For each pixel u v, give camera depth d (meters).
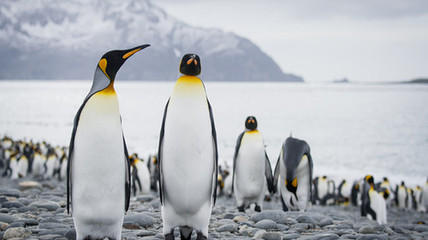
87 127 4.07
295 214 7.15
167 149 4.46
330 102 93.62
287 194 8.70
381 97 119.06
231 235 5.48
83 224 4.19
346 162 25.94
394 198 17.36
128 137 36.66
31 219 5.60
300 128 44.19
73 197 4.16
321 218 6.98
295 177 8.33
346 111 68.12
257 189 8.38
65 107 73.56
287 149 8.56
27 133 39.97
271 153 28.39
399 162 26.16
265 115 59.62
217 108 72.56
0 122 48.97
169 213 4.61
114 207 4.18
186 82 4.53
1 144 25.47
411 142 35.06
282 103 88.38
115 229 4.29
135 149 29.84
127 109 69.88
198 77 4.61
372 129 44.31
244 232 5.56
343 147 32.06
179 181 4.45
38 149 22.19
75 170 4.11
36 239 4.63
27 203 7.35
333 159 26.95
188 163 4.43
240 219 6.49
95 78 4.30
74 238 4.82
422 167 24.56
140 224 5.82
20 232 4.80
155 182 16.09
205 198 4.57
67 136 38.72
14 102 85.56
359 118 56.19
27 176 20.11
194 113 4.45
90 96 4.16
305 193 8.73
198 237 4.70
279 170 9.30
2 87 198.12
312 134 39.62
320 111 67.88
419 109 73.00
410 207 16.39
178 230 5.61
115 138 4.12
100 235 4.27
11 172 19.16
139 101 93.00
